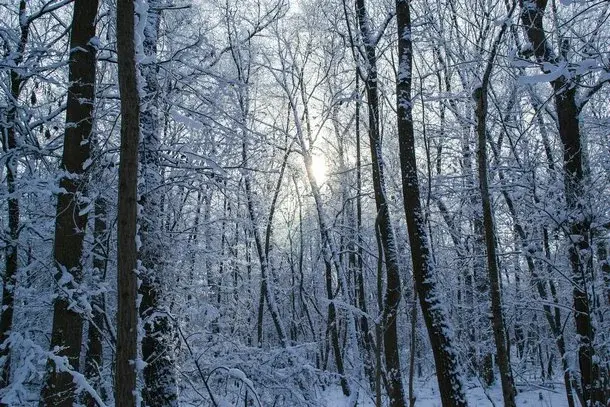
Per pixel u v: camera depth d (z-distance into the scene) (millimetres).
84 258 8508
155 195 9352
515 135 12258
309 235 25375
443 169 15258
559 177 10328
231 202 11195
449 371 7172
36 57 8484
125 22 5387
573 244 8297
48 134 8477
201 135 11062
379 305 4426
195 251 11039
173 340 9141
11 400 6375
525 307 11328
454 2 10875
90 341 9797
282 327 15266
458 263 13422
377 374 4273
